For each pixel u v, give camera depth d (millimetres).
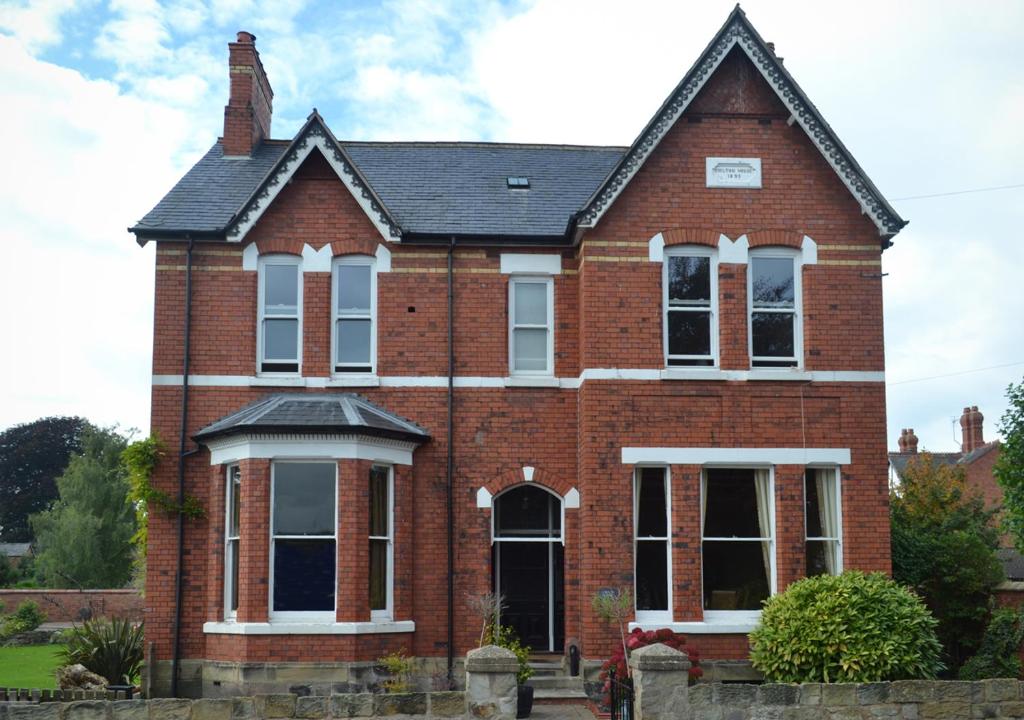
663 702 12836
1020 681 13648
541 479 19406
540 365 20016
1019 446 19734
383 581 18656
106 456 54375
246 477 17938
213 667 18047
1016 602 20766
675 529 18406
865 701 13422
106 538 51562
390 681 17844
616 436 18578
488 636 18172
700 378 18734
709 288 19250
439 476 19375
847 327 19094
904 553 20969
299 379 19391
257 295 19703
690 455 18578
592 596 18094
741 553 18688
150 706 13055
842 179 19016
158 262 19594
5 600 39875
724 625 18047
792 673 15492
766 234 19188
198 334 19469
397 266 19875
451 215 20438
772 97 19531
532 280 20172
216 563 18422
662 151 19312
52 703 12938
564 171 22547
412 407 19531
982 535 24766
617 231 19047
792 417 18812
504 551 20328
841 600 15562
